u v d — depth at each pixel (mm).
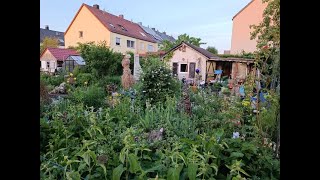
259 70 2531
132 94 5594
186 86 6918
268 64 2441
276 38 2205
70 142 1844
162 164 1410
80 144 1837
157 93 5340
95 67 11562
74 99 4922
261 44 2400
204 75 15391
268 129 2217
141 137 2027
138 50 25125
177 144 1522
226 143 1706
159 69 5602
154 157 1633
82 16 20859
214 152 1523
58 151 1621
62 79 8250
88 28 20844
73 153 1570
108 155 1486
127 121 3172
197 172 1366
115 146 1759
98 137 1806
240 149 1689
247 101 3123
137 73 7457
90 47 12164
